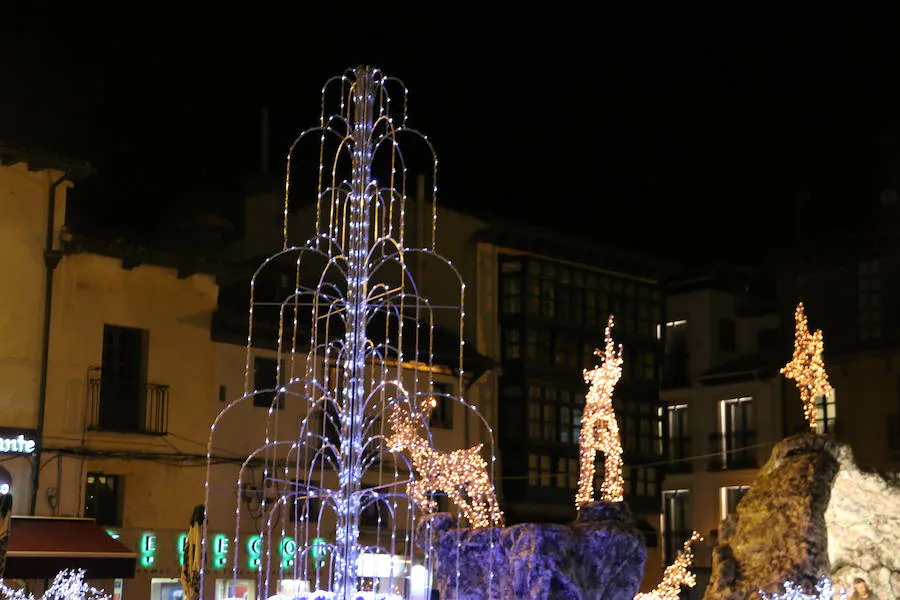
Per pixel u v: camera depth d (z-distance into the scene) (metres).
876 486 13.74
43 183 31.11
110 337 32.34
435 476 20.69
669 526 51.41
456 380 41.16
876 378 45.56
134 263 32.53
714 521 49.81
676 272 52.59
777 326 51.84
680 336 52.62
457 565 13.48
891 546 13.76
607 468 19.59
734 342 52.62
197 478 33.44
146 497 32.31
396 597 12.73
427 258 43.28
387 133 13.20
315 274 40.88
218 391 34.41
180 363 33.62
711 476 50.19
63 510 30.25
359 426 12.48
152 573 31.98
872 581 13.69
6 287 30.14
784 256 49.00
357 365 12.55
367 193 12.79
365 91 13.02
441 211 44.06
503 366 44.66
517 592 12.50
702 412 51.06
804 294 48.47
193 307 34.16
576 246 46.72
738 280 52.81
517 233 45.16
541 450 44.31
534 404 44.62
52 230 31.05
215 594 32.81
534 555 12.43
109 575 27.88
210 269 34.41
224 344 34.84
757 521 13.27
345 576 12.12
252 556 33.88
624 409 48.31
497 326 44.91
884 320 45.84
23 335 30.28
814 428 19.03
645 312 49.81
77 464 30.70
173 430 33.16
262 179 42.09
